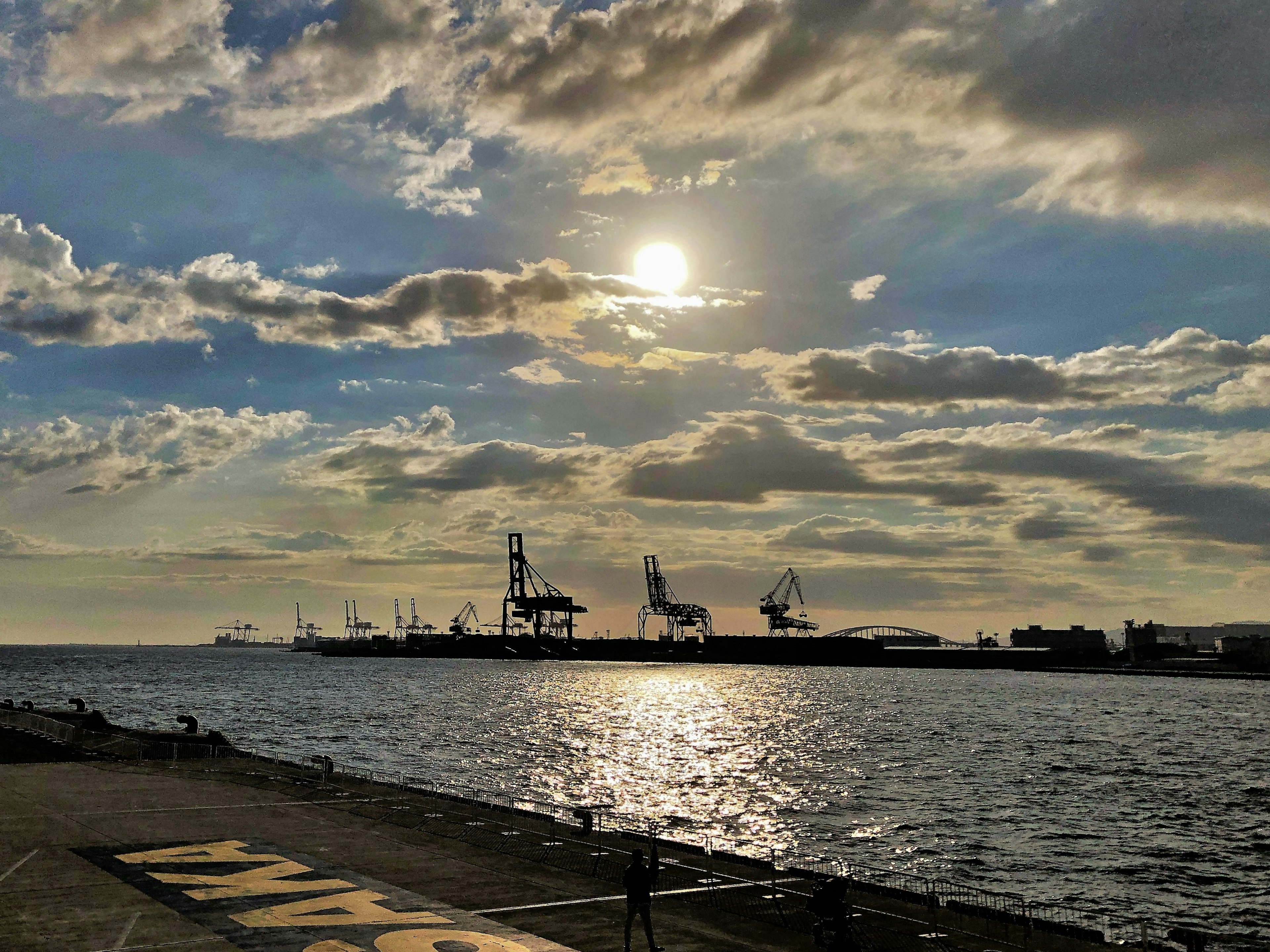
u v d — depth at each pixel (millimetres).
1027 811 69750
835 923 20562
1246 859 54625
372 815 35781
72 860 27375
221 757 58500
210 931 20984
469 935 21250
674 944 21125
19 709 92500
